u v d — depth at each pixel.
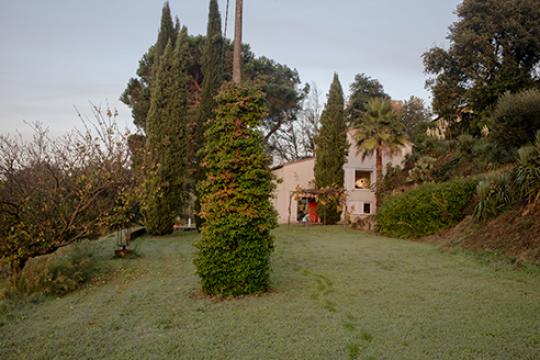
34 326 4.97
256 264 6.16
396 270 7.93
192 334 4.38
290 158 38.16
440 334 4.11
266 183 6.48
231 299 5.92
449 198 13.16
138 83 25.31
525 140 12.87
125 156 9.19
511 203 10.24
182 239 15.10
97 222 8.55
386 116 21.00
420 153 25.03
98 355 3.90
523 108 12.27
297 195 22.56
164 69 16.81
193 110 22.20
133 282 7.54
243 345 3.99
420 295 5.80
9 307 5.88
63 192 8.23
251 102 6.64
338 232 17.75
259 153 6.53
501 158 16.30
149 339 4.29
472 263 8.29
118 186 8.81
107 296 6.45
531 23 22.39
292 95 29.97
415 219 13.97
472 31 23.66
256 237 6.31
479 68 23.97
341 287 6.49
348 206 25.34
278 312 5.12
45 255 8.33
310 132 36.94
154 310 5.46
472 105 23.50
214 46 19.00
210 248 6.20
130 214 10.42
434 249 10.59
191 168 18.75
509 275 6.97
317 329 4.41
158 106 16.58
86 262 8.03
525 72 21.73
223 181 6.41
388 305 5.30
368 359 3.55
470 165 18.91
